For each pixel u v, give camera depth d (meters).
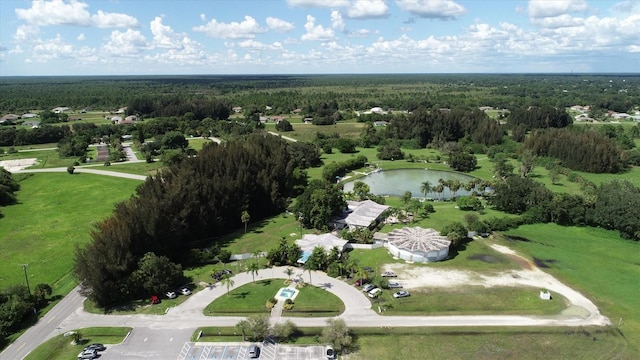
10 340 80.25
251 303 91.31
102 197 166.50
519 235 131.00
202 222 126.31
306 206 138.25
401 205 160.50
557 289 97.62
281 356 74.94
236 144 162.25
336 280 101.38
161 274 95.12
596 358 74.44
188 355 75.31
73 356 75.69
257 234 133.88
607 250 120.38
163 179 133.75
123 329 83.06
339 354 75.75
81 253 93.31
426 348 77.19
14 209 153.50
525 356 75.00
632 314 87.62
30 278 104.81
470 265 109.62
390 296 93.75
